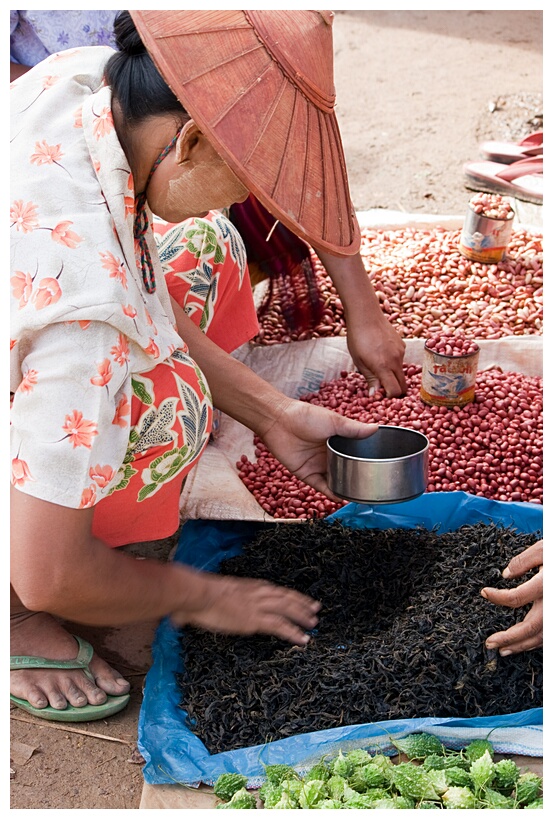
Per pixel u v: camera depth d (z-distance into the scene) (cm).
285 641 235
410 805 190
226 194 176
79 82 190
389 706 213
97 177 177
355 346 319
